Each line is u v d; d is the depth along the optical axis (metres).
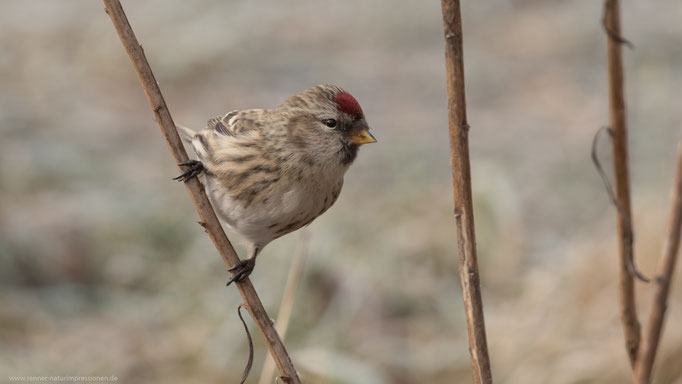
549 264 11.02
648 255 9.40
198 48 19.00
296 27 21.88
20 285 11.29
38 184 13.52
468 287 4.22
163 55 18.75
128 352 9.93
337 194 6.89
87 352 9.90
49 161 14.06
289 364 5.36
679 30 20.03
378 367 9.51
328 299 10.50
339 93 6.66
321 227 11.32
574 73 19.02
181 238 12.09
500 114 17.38
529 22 21.92
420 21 21.86
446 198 13.04
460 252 4.23
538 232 12.80
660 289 4.12
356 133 6.66
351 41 21.20
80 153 14.73
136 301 11.08
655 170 12.84
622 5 22.56
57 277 11.49
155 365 9.73
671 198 4.08
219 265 11.08
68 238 11.95
